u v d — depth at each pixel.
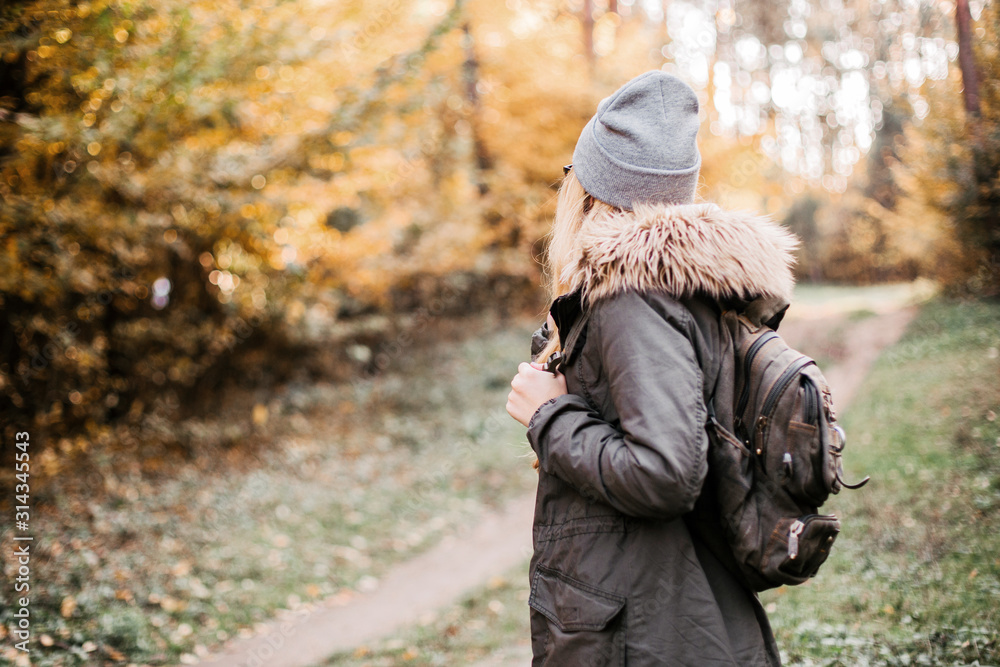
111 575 5.31
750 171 14.93
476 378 12.30
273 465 8.67
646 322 1.16
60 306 7.04
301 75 7.42
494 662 4.20
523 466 8.79
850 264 25.98
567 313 1.31
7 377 6.87
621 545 1.20
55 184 6.02
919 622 3.00
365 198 11.83
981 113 7.80
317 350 11.62
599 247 1.23
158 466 8.00
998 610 2.90
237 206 7.61
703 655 1.15
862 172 23.84
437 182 14.11
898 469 5.41
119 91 5.34
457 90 13.82
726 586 1.24
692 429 1.10
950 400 6.85
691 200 1.36
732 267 1.19
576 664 1.19
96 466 7.22
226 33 5.92
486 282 15.77
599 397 1.25
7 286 5.82
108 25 4.84
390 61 7.90
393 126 9.17
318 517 7.33
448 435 10.09
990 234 10.42
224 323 9.41
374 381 12.23
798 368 1.19
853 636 2.97
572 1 16.22
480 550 6.79
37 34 4.73
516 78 15.13
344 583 6.08
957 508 4.27
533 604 1.29
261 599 5.57
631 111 1.33
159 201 7.14
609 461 1.13
